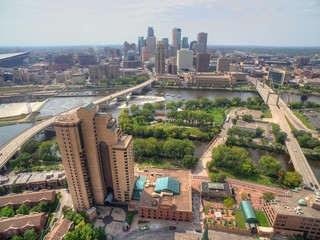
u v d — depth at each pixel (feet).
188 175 639.35
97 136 508.94
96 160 518.37
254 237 483.92
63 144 479.82
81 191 531.91
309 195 524.93
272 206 502.38
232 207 560.20
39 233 494.18
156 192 568.82
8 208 542.98
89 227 472.03
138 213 536.42
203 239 401.70
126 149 507.30
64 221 489.67
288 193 549.54
